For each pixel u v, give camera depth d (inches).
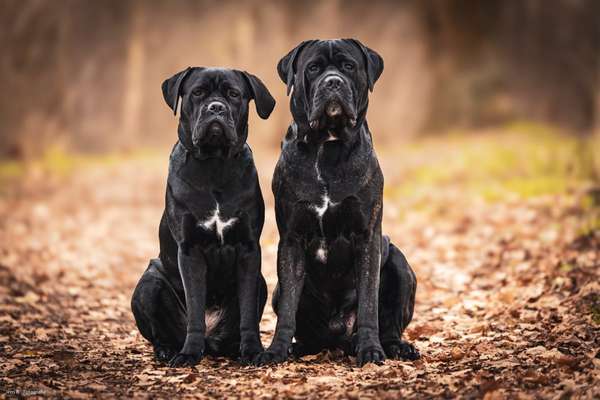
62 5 1374.3
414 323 386.6
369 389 253.9
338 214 289.6
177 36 1870.1
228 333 316.8
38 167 1151.6
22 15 1268.5
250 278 301.0
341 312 312.8
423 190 857.5
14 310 420.8
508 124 1654.8
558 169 858.1
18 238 659.4
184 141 301.6
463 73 1822.1
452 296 435.2
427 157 1200.2
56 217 807.7
